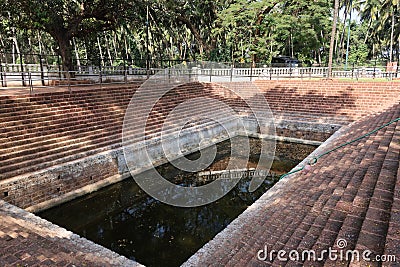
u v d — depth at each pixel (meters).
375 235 2.74
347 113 13.76
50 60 27.17
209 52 24.44
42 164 7.39
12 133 8.08
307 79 18.38
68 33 16.25
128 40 27.64
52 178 7.23
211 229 6.82
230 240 4.43
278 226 4.25
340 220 3.51
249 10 21.11
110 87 12.77
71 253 4.23
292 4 22.44
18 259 3.72
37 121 8.99
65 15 16.09
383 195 3.49
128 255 5.84
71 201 7.59
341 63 27.39
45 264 3.69
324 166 6.34
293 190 5.55
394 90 14.07
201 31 26.25
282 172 10.16
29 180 6.79
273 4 21.30
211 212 7.62
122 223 7.11
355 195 4.11
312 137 13.26
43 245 4.28
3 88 11.84
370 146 6.47
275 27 21.69
